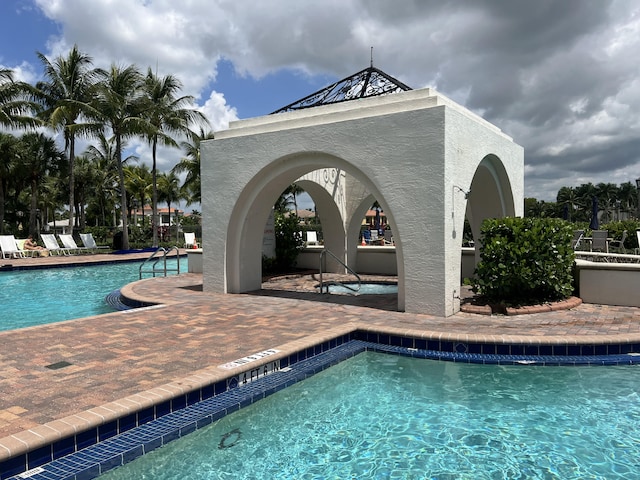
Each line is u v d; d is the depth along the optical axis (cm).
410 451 404
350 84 1206
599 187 7156
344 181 1464
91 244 2509
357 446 413
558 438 426
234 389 486
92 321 744
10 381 464
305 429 446
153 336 646
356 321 740
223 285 1048
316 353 614
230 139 1023
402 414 479
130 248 3023
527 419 465
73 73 2558
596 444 415
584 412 480
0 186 3127
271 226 1501
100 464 341
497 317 762
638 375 566
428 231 773
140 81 2692
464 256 1299
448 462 385
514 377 568
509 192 1122
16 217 4044
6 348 583
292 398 518
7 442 327
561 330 664
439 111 754
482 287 842
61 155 3209
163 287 1154
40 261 1959
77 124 2438
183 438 400
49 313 1004
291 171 990
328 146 882
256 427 450
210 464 382
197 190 3712
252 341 620
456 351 628
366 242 2706
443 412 483
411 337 654
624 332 650
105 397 423
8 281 1550
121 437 379
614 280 859
